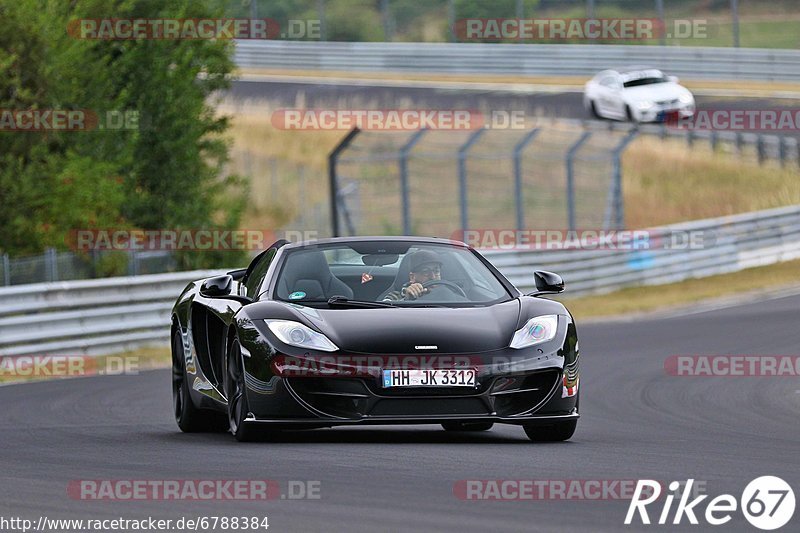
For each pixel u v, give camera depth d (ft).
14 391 143.84
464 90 526.98
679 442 93.76
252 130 508.12
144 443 94.32
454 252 103.96
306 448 87.61
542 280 101.45
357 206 424.46
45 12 263.29
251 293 101.65
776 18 571.69
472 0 573.33
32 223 246.47
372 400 88.12
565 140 453.99
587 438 96.89
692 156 454.81
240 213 328.08
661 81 465.47
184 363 106.22
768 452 87.04
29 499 68.18
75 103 272.10
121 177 275.59
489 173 439.63
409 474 74.64
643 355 171.94
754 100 482.69
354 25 600.80
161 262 288.92
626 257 291.99
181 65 315.99
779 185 433.48
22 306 174.81
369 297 98.68
